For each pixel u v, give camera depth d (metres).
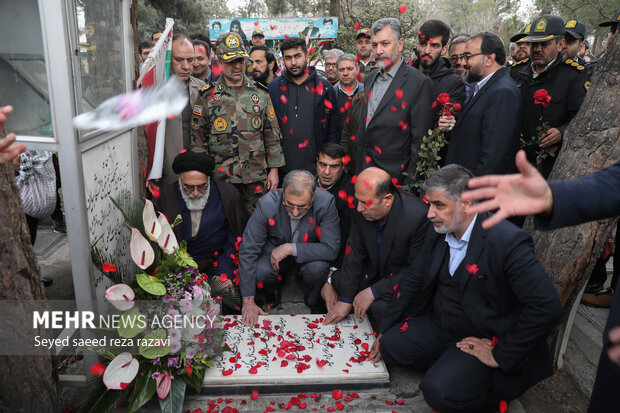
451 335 2.22
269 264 2.90
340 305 2.74
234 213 2.95
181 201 2.87
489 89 2.69
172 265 2.24
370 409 2.17
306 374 2.26
